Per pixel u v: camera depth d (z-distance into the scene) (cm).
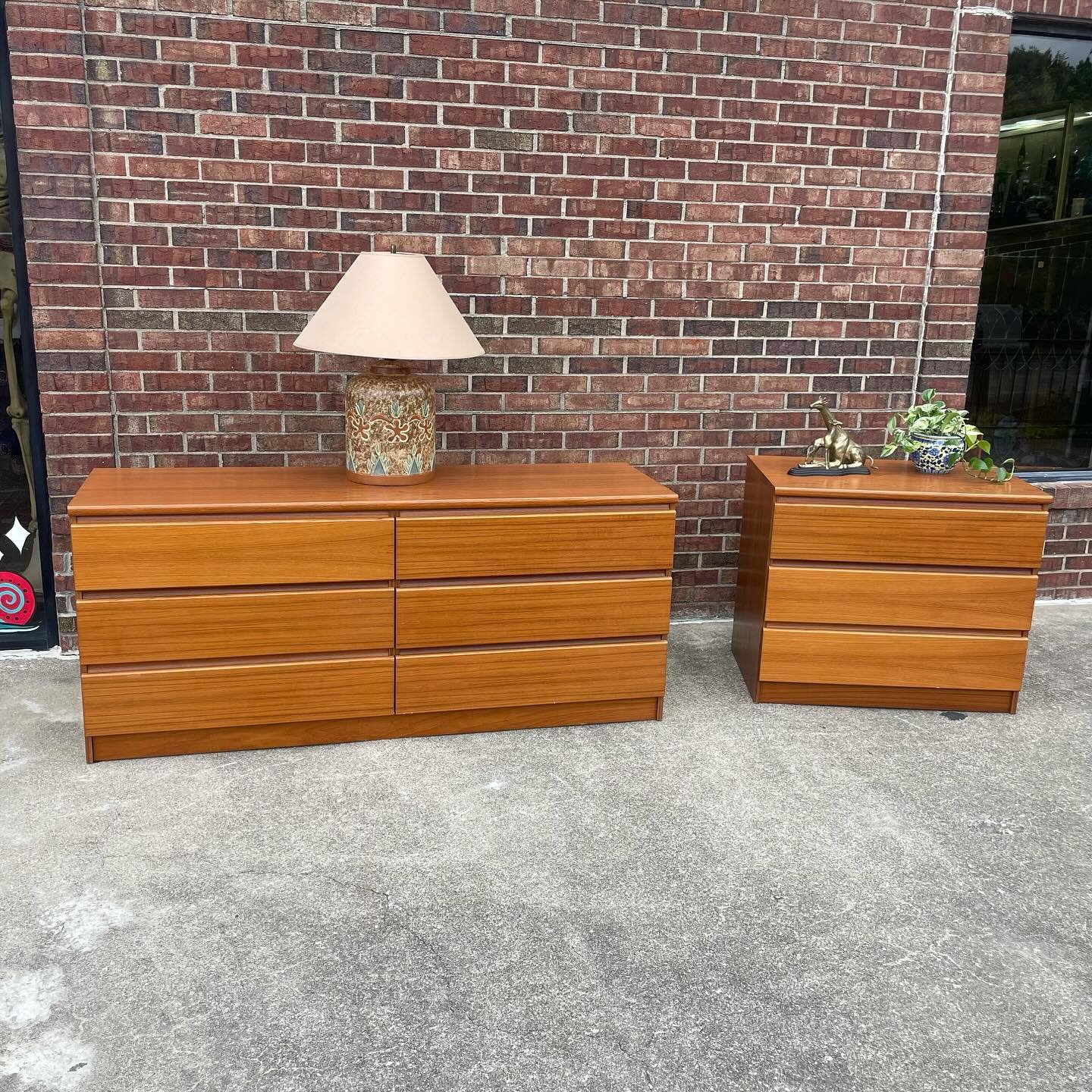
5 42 308
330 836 248
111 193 322
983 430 439
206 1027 183
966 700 335
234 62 321
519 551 298
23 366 336
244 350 344
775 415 394
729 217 370
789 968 204
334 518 282
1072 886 236
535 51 342
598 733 312
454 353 289
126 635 274
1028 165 413
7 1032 181
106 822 251
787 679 331
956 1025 190
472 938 210
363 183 339
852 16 363
